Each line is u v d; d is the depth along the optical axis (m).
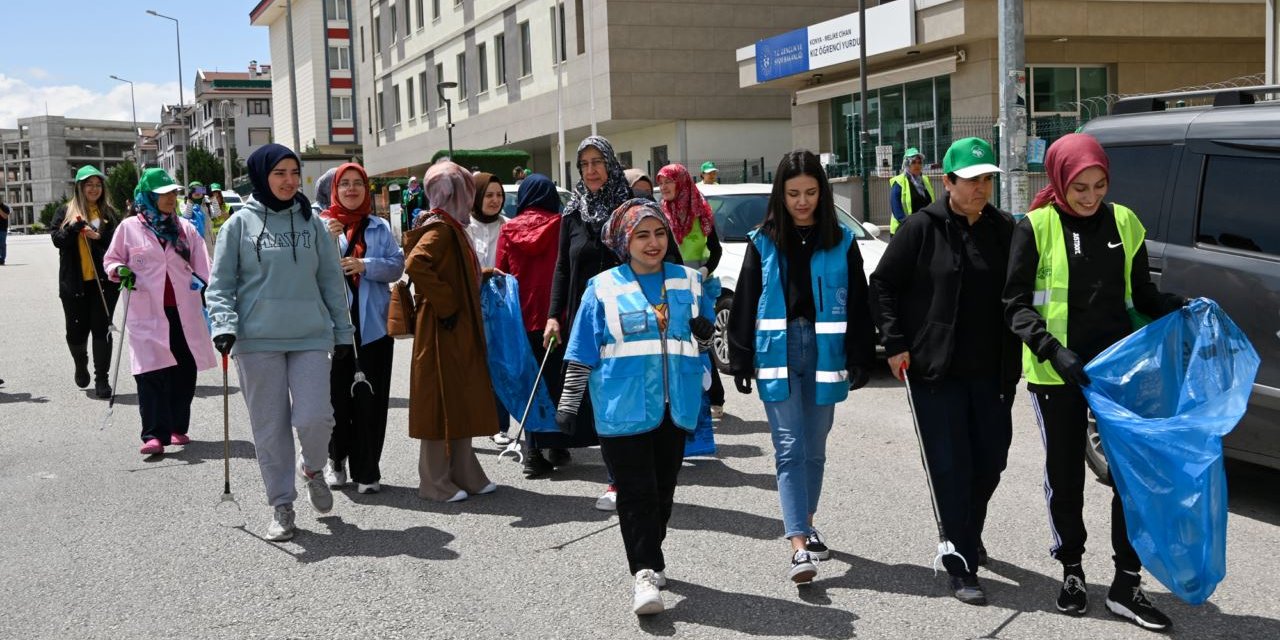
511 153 30.17
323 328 5.94
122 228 7.93
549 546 5.65
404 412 9.41
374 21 55.31
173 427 8.14
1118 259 4.52
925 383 4.76
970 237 4.71
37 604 4.94
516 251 7.02
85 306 10.45
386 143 54.75
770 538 5.68
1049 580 4.99
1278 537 5.57
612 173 6.43
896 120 27.95
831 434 8.02
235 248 5.75
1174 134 6.24
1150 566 4.27
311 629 4.59
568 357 4.84
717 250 7.89
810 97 30.55
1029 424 8.17
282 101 78.50
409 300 6.47
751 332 4.98
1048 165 4.52
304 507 6.49
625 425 4.71
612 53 33.94
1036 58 26.02
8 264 30.88
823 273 4.96
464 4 44.03
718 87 35.06
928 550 5.42
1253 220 5.79
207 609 4.84
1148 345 4.41
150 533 5.98
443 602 4.88
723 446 7.80
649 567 4.73
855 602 4.76
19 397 10.27
